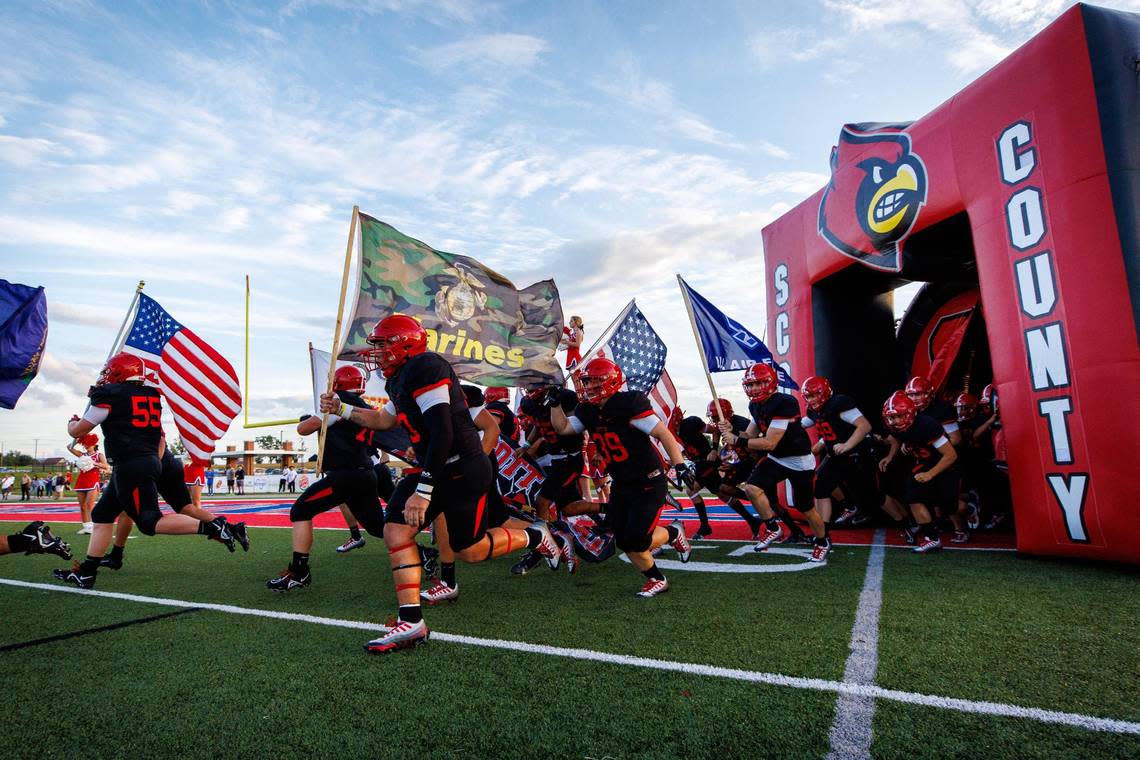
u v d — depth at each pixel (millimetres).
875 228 7242
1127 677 2648
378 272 5027
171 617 4008
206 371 7156
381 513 5113
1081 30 5078
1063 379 5160
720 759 2045
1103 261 4891
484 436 4793
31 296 5941
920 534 6129
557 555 5039
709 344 6363
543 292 5719
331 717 2434
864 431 6355
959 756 2029
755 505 6348
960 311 9391
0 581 5371
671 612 3910
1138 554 4734
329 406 4262
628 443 4375
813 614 3764
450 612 4059
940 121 6398
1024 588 4309
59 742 2268
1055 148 5223
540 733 2262
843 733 2199
